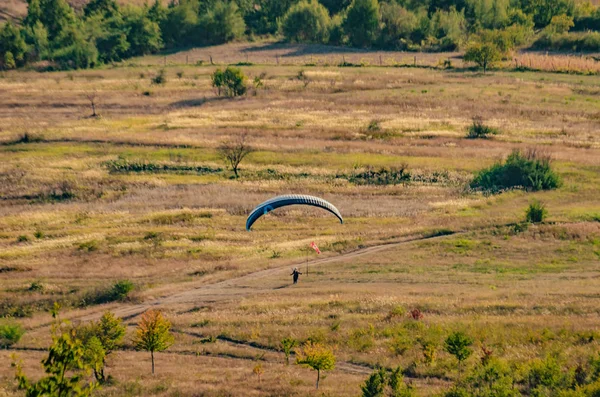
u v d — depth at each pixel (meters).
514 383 64.69
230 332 87.75
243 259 118.69
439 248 117.81
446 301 92.25
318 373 69.56
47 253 124.56
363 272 108.56
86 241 128.88
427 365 73.38
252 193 152.38
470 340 71.31
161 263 118.69
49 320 98.06
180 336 88.50
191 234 131.38
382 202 145.88
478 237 122.25
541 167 152.88
